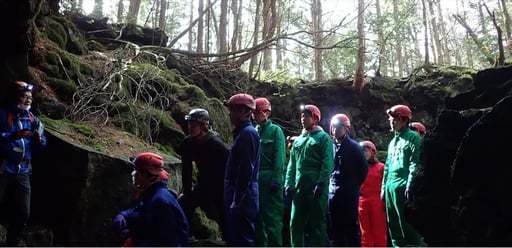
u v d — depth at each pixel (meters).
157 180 3.78
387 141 12.83
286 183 6.03
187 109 9.90
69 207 6.34
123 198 6.59
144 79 9.48
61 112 7.75
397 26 14.59
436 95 12.96
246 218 4.34
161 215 3.55
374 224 7.02
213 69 12.84
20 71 6.95
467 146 4.57
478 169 4.54
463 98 5.44
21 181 5.25
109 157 6.63
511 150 4.35
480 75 5.36
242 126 4.71
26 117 5.44
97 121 8.27
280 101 13.29
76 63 8.95
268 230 5.29
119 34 12.41
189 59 12.64
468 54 19.22
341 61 17.25
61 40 9.27
